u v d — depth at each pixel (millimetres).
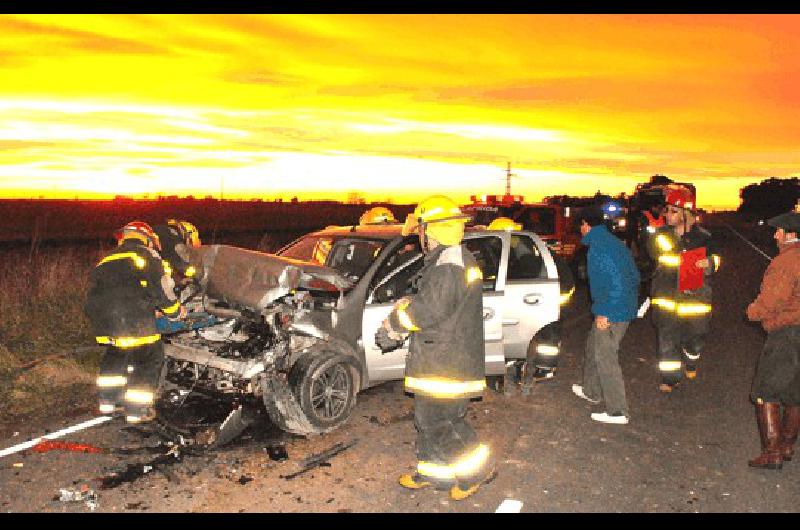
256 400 5496
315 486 4402
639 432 5500
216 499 4191
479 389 4039
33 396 6098
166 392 5930
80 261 12195
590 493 4359
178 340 5652
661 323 6555
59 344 7770
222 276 5469
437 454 4082
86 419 5566
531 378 6453
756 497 4328
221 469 4633
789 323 4523
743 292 14484
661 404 6266
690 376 7094
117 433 5246
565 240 14703
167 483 4398
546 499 4270
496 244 6160
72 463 4672
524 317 6137
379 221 7875
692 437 5395
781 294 4477
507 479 4559
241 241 23141
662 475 4652
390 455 4953
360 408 6039
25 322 8258
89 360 7098
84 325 8430
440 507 4137
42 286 9609
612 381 5598
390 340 4020
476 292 3990
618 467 4777
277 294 5062
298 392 5184
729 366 7715
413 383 4012
